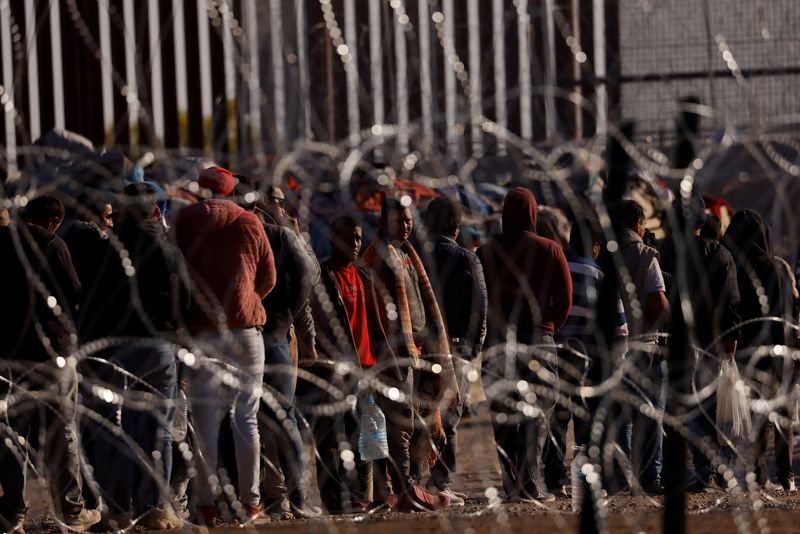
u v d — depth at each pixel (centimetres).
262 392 1692
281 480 1758
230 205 1680
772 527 1566
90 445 1736
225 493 1731
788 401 1991
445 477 1875
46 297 1600
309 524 1658
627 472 1833
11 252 1616
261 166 1819
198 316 1662
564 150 1491
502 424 1864
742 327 2044
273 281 1700
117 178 1772
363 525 1648
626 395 1823
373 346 1831
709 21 1658
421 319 1850
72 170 1795
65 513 1659
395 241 1830
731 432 1927
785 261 2045
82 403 1675
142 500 1661
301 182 1805
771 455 2248
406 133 1423
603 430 1639
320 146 1403
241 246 1666
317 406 1802
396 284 1823
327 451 1812
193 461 1694
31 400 1625
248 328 1675
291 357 1811
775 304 2025
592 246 1934
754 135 1609
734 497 1761
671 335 1077
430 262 1903
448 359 1855
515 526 1602
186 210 1675
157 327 1641
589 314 1905
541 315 1867
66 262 1627
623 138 1184
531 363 1859
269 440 1767
